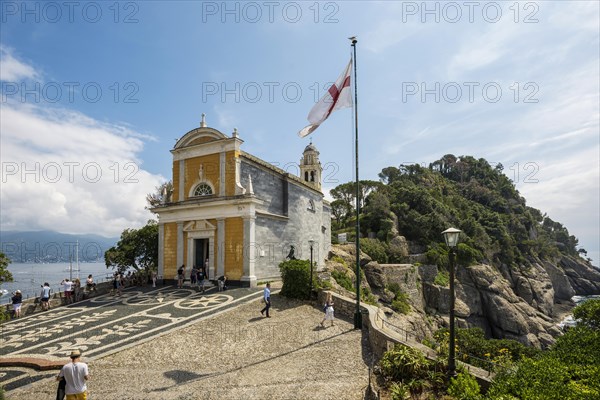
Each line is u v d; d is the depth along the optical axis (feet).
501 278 231.30
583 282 339.98
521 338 192.44
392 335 42.11
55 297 82.17
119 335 55.11
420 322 144.05
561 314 258.57
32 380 40.45
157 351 48.37
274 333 53.16
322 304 67.15
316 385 34.91
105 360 45.78
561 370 25.68
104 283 95.35
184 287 92.22
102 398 34.04
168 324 59.21
